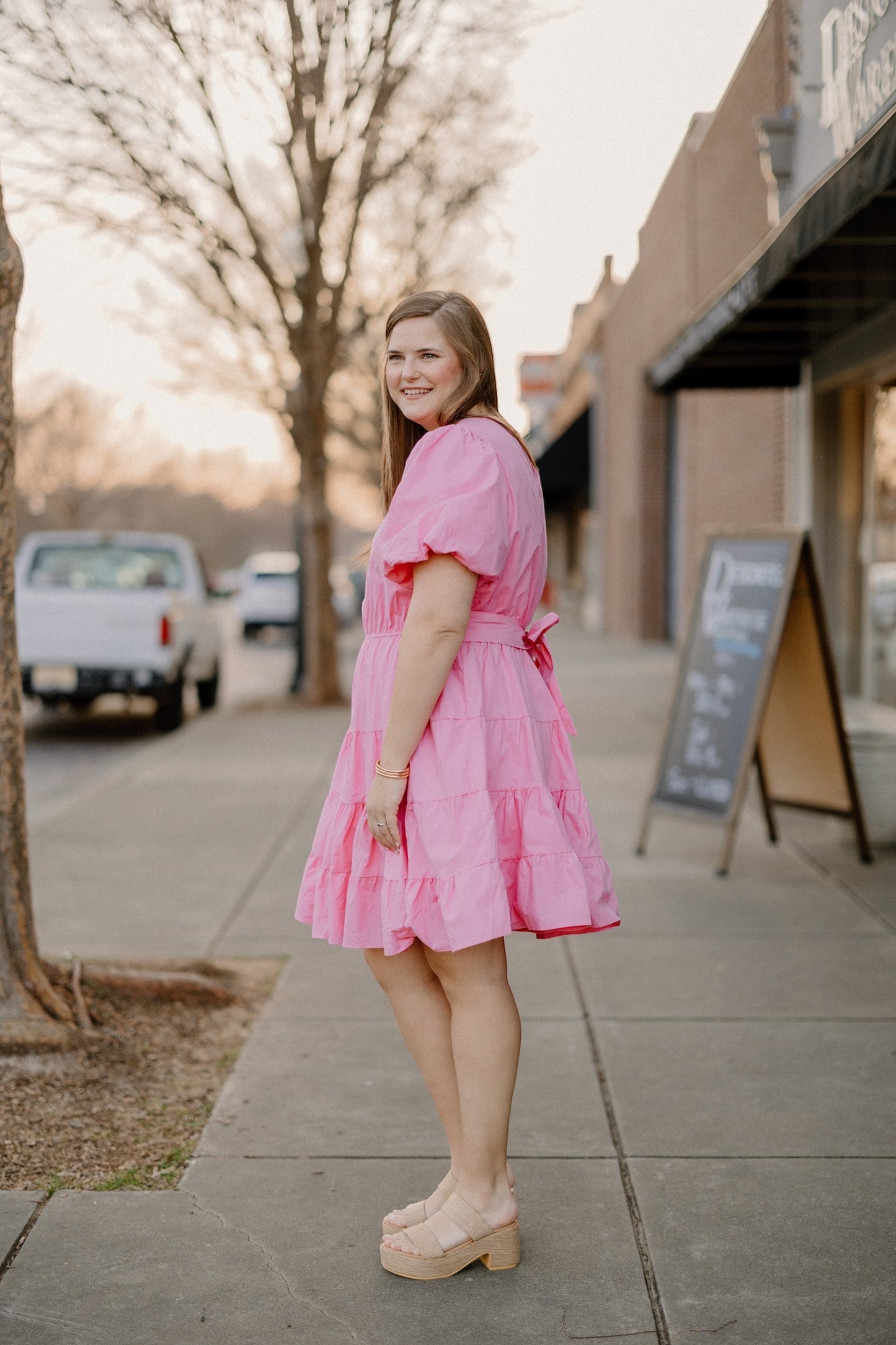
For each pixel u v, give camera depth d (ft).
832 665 19.19
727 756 19.44
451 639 7.62
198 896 18.37
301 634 47.91
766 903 17.49
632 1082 11.42
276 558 107.65
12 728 11.72
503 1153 8.36
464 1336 7.63
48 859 20.98
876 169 13.57
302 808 25.53
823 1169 9.70
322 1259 8.50
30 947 12.03
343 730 38.17
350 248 38.45
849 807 19.76
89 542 43.96
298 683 47.85
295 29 26.58
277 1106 10.91
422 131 34.63
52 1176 9.60
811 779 20.25
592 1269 8.36
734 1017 13.05
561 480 87.04
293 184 36.45
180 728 40.16
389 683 8.04
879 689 25.98
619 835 22.22
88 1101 10.91
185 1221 8.98
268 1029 12.83
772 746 20.67
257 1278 8.27
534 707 8.15
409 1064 11.89
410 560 7.55
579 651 63.26
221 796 26.94
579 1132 10.41
